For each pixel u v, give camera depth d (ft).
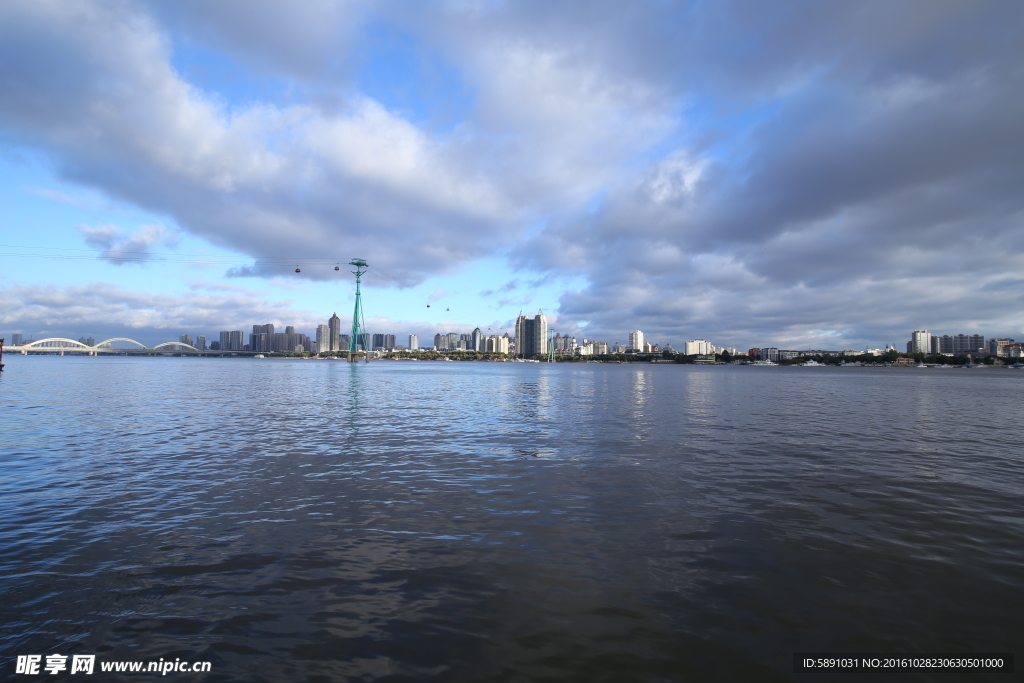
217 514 44.80
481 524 42.57
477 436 90.89
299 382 277.23
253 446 79.20
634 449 78.33
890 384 333.83
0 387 200.85
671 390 234.99
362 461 68.39
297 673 22.97
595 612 28.17
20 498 49.24
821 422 114.93
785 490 54.19
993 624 27.45
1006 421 120.37
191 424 103.86
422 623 26.99
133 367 514.68
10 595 29.48
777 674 23.02
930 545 38.50
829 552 36.96
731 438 89.71
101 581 31.42
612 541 38.75
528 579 32.12
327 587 30.94
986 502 50.24
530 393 207.41
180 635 25.81
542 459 70.23
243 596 29.76
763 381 362.94
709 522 43.37
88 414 119.24
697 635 26.02
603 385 278.87
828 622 27.40
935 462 69.87
